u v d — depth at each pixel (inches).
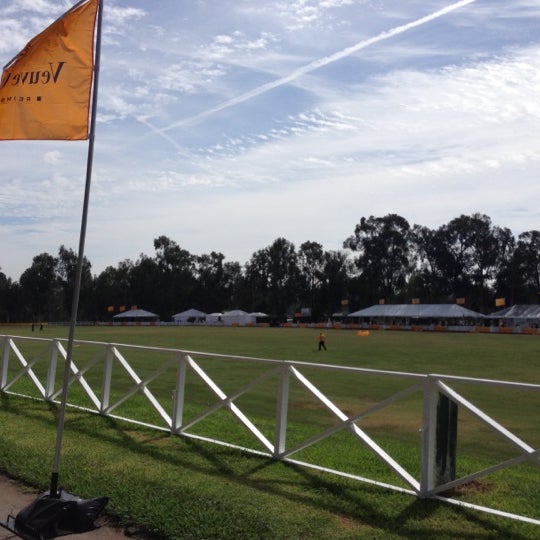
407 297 4766.2
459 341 1892.2
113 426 333.1
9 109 229.3
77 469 245.1
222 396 295.7
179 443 293.7
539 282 4658.0
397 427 417.7
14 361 891.4
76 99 222.7
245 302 5433.1
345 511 199.5
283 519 191.0
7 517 201.0
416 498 211.9
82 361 913.5
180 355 321.7
